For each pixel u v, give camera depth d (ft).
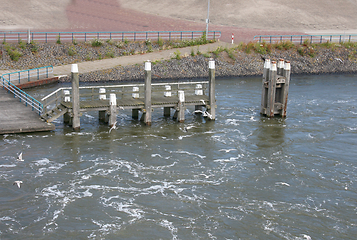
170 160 88.43
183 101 111.86
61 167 83.46
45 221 65.92
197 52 187.11
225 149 95.04
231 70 182.09
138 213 68.74
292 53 200.75
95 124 109.50
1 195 72.59
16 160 85.20
